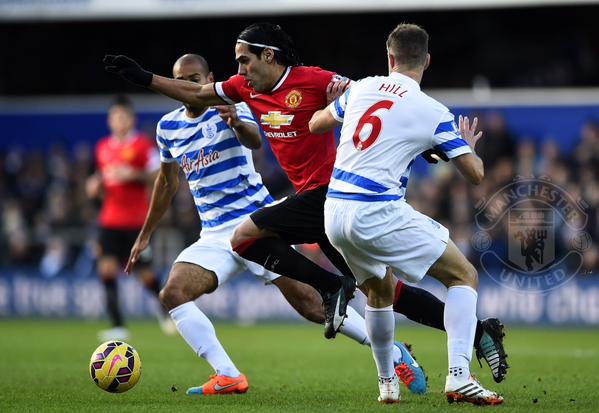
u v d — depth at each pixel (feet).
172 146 92.94
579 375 105.81
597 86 237.66
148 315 207.31
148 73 84.33
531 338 165.37
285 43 80.07
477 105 214.28
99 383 82.17
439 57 244.63
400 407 74.49
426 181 201.57
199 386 93.71
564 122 211.00
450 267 73.77
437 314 81.87
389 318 76.79
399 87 73.26
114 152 165.27
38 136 236.02
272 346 149.89
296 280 83.61
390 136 72.02
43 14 214.69
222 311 205.46
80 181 225.76
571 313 185.47
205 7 207.72
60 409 76.18
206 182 92.12
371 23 240.73
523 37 241.14
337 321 79.20
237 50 80.64
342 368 115.85
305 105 79.82
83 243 217.36
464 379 74.18
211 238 91.86
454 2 201.16
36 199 229.25
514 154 205.16
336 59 242.37
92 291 210.79
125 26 252.83
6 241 220.84
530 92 222.89
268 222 81.41
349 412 71.97
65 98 253.65
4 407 78.13
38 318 213.25
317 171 81.10
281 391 89.81
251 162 94.32
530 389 90.89
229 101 84.64
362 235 71.82
